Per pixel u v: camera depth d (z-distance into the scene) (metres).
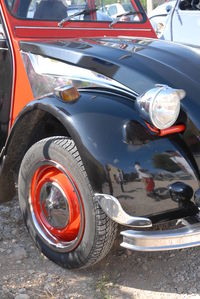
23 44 3.27
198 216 2.48
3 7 3.38
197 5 7.71
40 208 2.98
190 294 2.65
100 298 2.63
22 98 3.32
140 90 2.66
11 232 3.35
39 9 3.55
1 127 3.57
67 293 2.68
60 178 2.78
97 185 2.45
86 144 2.46
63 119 2.56
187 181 2.47
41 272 2.89
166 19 7.96
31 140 3.08
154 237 2.38
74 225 2.77
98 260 2.71
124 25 4.00
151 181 2.42
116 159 2.42
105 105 2.57
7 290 2.69
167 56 2.96
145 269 2.90
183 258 3.01
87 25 3.77
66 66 3.02
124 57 2.90
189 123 2.52
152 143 2.48
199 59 2.97
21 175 3.02
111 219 2.55
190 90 2.64
